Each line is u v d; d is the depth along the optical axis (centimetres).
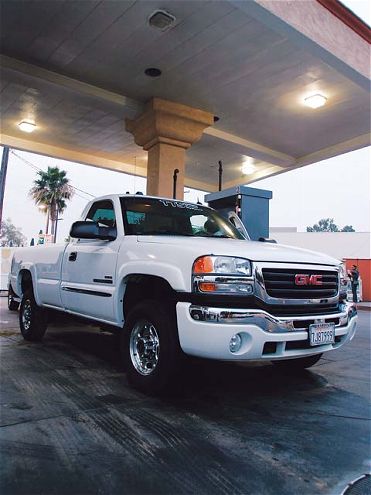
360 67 736
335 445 282
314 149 1205
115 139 1180
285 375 467
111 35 677
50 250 559
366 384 438
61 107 968
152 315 362
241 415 333
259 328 317
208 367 489
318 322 353
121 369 456
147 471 239
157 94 875
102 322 444
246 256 335
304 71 779
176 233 459
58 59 753
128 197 468
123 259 404
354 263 2214
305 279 357
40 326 591
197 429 301
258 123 1023
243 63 752
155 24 639
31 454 254
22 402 342
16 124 1085
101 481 226
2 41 702
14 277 679
